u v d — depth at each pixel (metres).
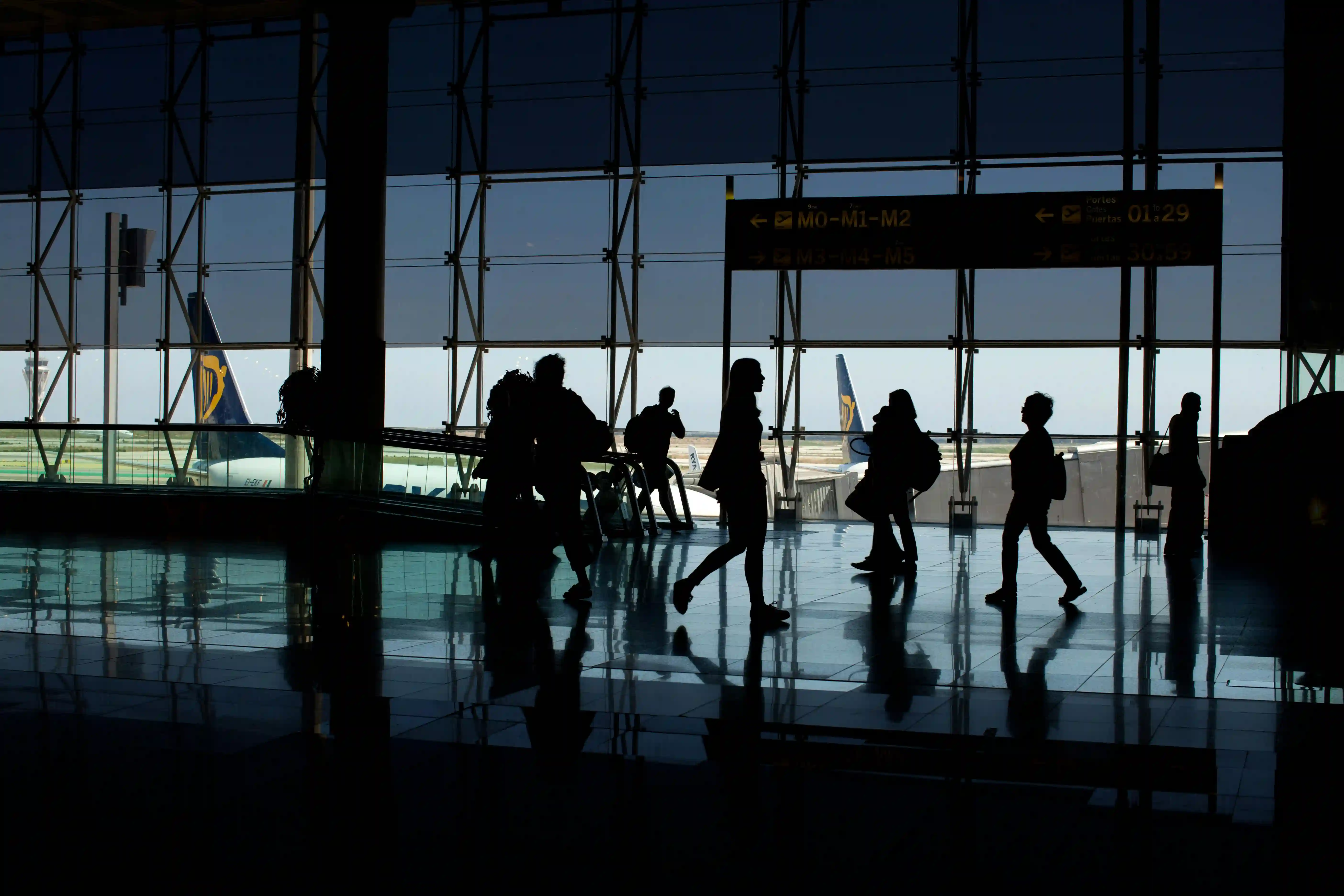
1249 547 11.22
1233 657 5.81
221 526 12.87
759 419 6.90
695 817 3.29
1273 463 11.02
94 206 17.94
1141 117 15.09
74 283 17.97
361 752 3.95
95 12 17.39
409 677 5.21
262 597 7.74
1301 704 4.74
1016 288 15.40
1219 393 12.48
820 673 5.36
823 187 15.88
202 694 4.83
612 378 16.42
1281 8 14.70
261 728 4.27
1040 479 7.63
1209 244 12.33
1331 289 13.40
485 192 16.67
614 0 16.25
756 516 6.82
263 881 2.83
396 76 16.84
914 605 7.65
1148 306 15.02
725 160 16.06
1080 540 13.47
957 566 10.30
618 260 16.33
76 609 7.14
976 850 3.04
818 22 15.79
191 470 13.63
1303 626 6.82
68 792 3.51
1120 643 6.21
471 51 16.66
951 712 4.58
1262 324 14.87
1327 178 13.41
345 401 14.30
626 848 3.05
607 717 4.47
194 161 17.56
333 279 14.45
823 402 15.95
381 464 12.51
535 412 7.68
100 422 17.95
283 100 17.28
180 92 17.58
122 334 17.84
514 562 10.02
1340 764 3.84
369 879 2.84
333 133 14.47
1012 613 7.34
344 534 12.06
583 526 8.34
